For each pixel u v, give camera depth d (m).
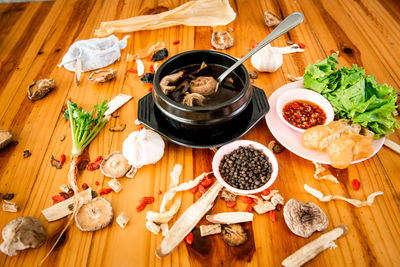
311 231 0.88
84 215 0.92
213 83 1.12
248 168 1.00
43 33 1.66
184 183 1.02
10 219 0.94
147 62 1.48
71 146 1.14
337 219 0.93
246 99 1.01
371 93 1.10
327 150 1.00
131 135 1.04
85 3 1.85
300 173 1.05
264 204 0.96
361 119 1.06
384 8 1.76
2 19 1.76
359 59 1.46
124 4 1.84
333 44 1.55
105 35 1.62
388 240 0.88
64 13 1.79
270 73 1.41
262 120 1.22
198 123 0.97
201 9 1.68
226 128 1.08
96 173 1.05
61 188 1.01
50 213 0.94
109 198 0.98
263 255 0.86
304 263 0.83
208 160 1.09
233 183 0.98
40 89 1.29
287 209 0.92
